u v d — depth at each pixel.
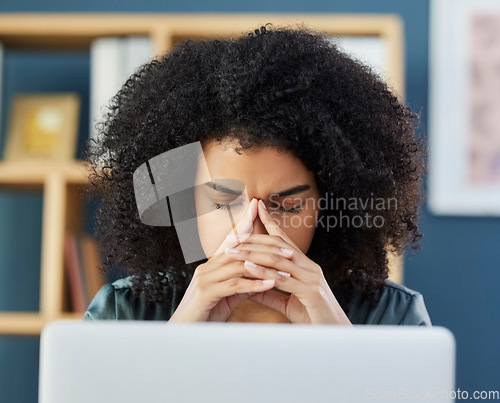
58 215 2.24
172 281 1.34
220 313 1.16
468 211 2.61
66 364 0.71
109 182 1.36
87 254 2.29
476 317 2.59
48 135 2.39
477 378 2.59
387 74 1.93
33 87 2.60
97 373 0.71
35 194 2.55
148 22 2.32
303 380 0.71
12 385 2.55
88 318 1.35
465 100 2.62
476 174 2.61
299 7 2.64
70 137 2.39
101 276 2.31
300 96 1.17
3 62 2.45
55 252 2.23
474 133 2.62
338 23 2.33
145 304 1.36
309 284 1.12
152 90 1.31
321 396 0.71
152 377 0.71
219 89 1.17
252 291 1.12
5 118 2.54
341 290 1.36
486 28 2.63
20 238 2.55
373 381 0.72
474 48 2.63
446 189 2.61
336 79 1.23
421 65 2.64
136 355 0.71
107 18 2.32
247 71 1.16
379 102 1.30
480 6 2.63
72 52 2.57
